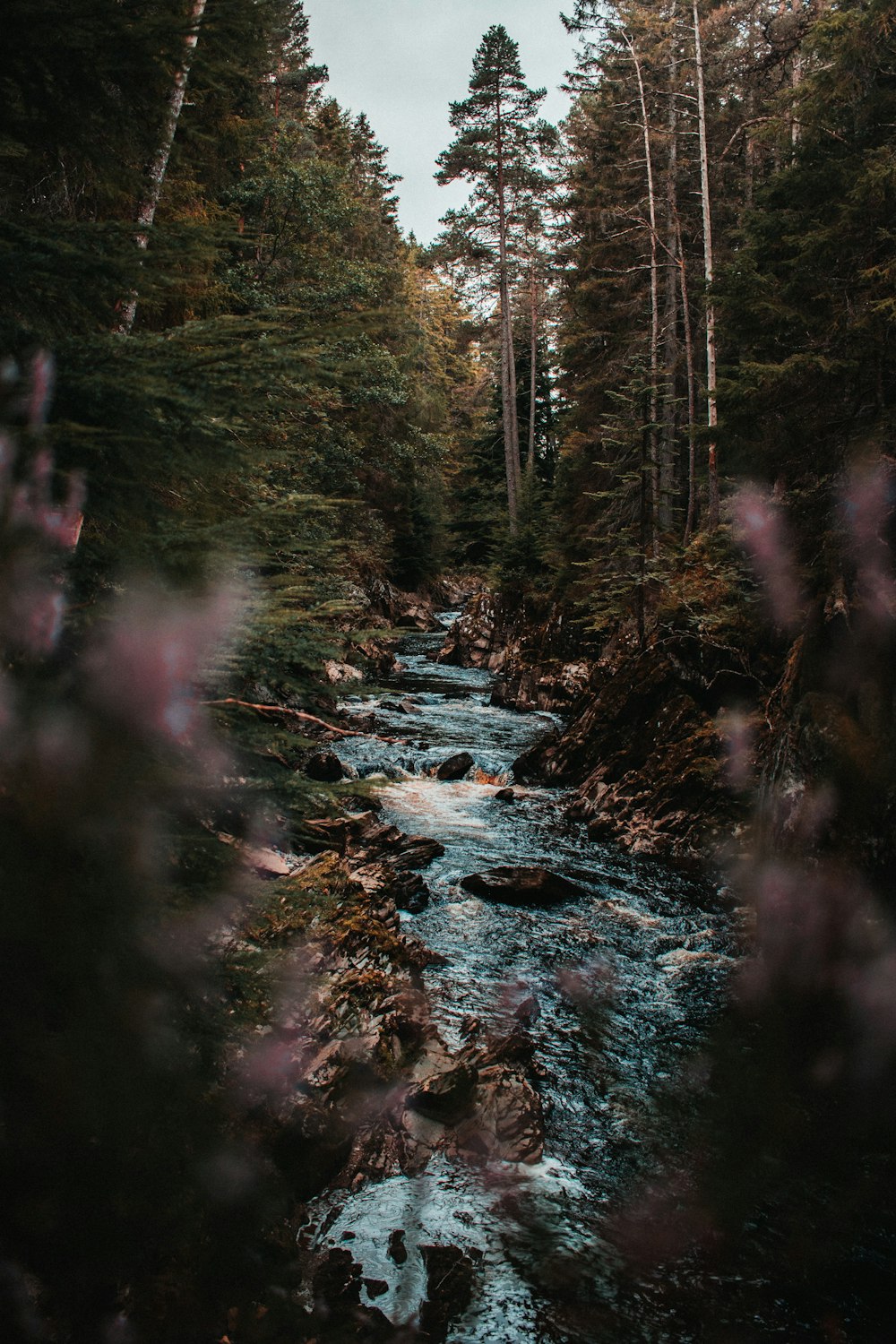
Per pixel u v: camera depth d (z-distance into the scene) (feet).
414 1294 10.76
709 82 72.95
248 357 7.78
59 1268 5.55
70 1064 5.37
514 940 24.71
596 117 88.79
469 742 54.03
